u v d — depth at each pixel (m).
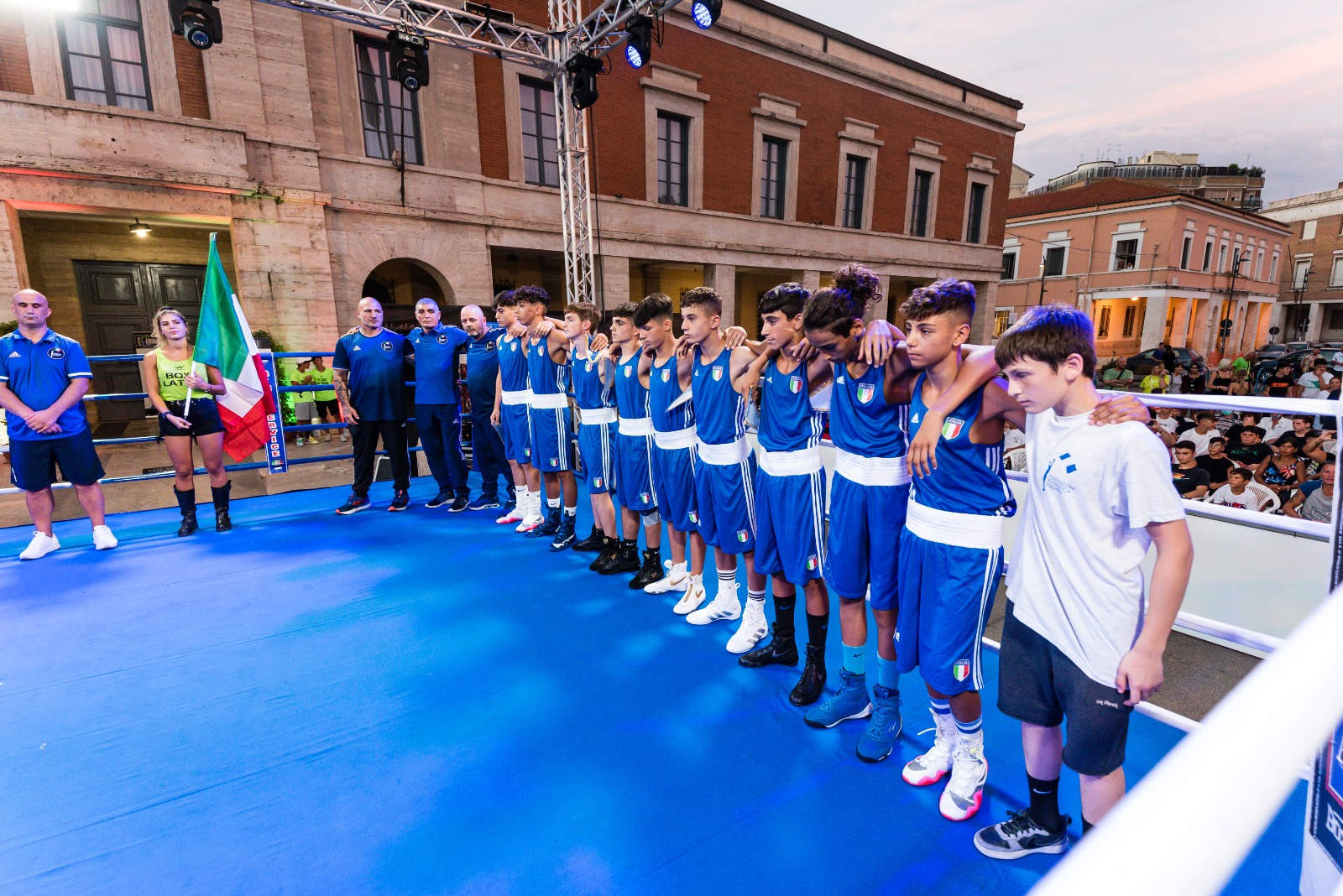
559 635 2.88
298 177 8.48
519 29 6.97
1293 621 2.30
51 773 2.01
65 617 3.07
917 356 1.63
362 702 2.37
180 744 2.14
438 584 3.48
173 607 3.18
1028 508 1.47
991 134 17.53
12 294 7.11
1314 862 1.26
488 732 2.19
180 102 7.68
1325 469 4.27
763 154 13.66
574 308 3.51
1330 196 32.34
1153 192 23.36
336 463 6.63
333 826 1.78
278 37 8.16
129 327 9.59
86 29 7.27
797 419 2.18
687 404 2.88
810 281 14.79
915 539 1.75
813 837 1.72
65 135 7.11
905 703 2.36
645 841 1.71
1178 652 2.47
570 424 3.95
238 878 1.62
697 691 2.43
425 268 10.06
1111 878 0.29
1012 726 2.23
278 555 3.95
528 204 10.65
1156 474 1.23
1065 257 25.25
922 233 16.92
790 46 13.20
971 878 1.60
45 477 3.85
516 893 1.56
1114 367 16.72
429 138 9.57
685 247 12.68
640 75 11.52
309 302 8.71
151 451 7.46
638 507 3.29
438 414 4.86
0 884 1.61
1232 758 0.37
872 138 14.98
